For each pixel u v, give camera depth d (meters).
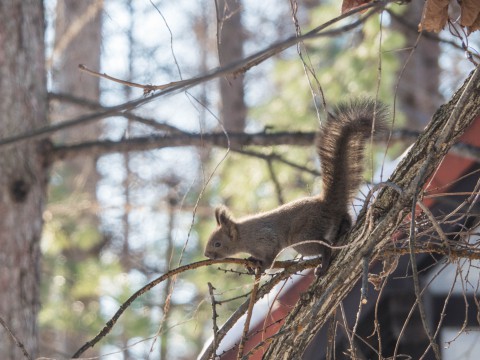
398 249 7.07
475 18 6.66
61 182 22.56
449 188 9.10
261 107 20.14
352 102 8.52
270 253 9.20
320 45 19.34
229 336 9.45
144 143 12.67
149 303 20.73
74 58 26.05
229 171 19.08
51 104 14.41
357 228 7.18
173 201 20.17
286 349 7.29
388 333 9.48
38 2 12.73
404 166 6.73
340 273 6.83
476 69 6.04
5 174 12.13
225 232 9.62
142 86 6.28
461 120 6.50
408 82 24.70
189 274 19.64
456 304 9.38
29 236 12.26
